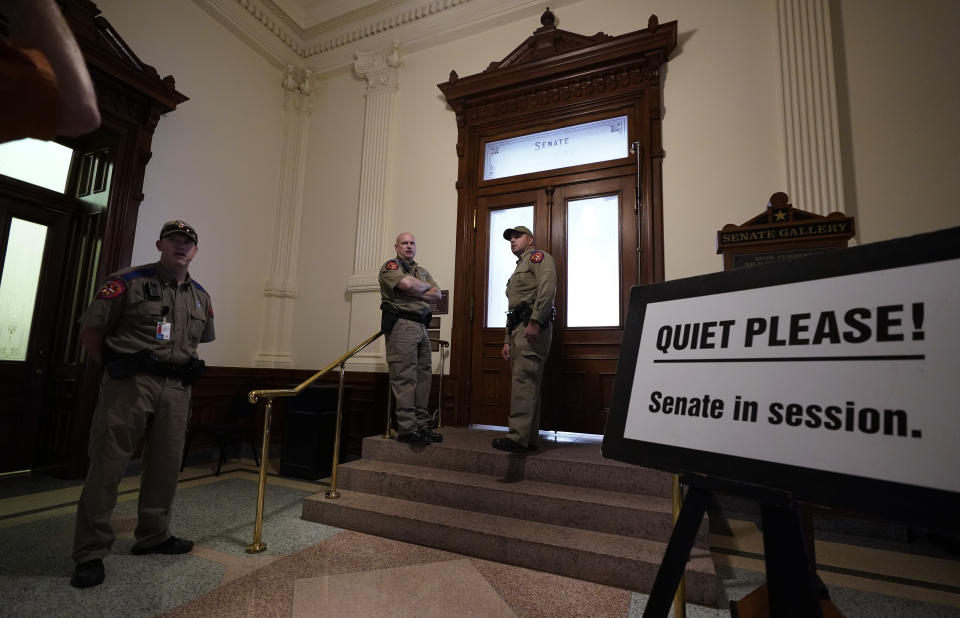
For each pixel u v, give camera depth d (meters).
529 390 2.81
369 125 5.04
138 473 3.78
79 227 3.90
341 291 4.96
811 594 0.68
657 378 1.00
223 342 4.68
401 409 3.04
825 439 0.73
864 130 3.29
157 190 4.15
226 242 4.75
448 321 4.35
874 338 0.72
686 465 0.88
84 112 0.56
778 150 3.46
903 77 3.25
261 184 5.16
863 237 3.18
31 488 3.20
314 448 3.68
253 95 5.12
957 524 0.57
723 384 0.88
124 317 2.04
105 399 1.96
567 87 4.16
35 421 3.65
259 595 1.77
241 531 2.47
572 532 2.20
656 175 3.75
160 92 3.97
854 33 3.41
